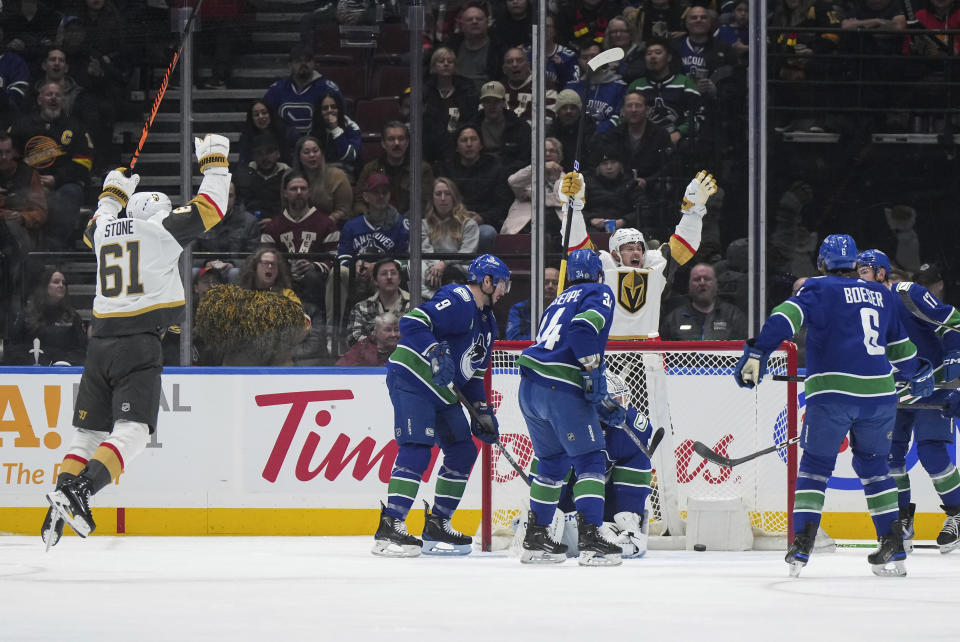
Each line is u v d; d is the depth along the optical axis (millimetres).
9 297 32906
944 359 22219
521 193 35281
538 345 19484
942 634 11484
